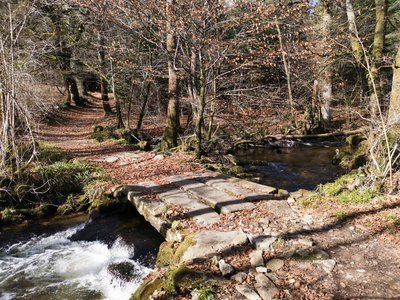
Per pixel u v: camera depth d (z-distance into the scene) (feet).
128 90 74.28
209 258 15.40
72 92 99.76
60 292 17.74
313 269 14.44
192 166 32.63
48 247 22.58
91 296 17.37
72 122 72.79
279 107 60.39
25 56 32.01
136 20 35.63
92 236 23.59
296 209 20.81
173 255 17.04
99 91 143.33
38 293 17.67
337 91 66.18
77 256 21.35
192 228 18.74
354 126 57.67
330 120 61.11
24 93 26.48
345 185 22.91
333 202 21.16
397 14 53.78
